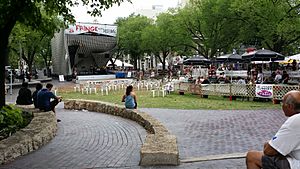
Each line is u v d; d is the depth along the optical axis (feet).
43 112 39.14
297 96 12.87
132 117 43.29
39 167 21.58
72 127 37.68
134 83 123.24
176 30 159.33
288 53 145.07
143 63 284.61
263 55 78.13
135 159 23.31
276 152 12.61
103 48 205.36
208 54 157.17
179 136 31.96
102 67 223.30
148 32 185.98
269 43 111.14
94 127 37.63
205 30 148.36
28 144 25.57
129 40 210.59
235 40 140.36
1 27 35.01
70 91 103.71
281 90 63.62
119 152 25.49
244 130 34.63
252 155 14.32
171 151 21.84
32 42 160.04
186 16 152.87
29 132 27.78
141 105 63.72
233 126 37.37
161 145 23.32
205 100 73.92
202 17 145.38
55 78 205.26
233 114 48.26
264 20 104.78
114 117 46.42
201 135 32.27
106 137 31.65
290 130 12.33
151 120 35.94
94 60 221.05
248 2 103.30
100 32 196.54
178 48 184.44
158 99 76.64
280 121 40.40
